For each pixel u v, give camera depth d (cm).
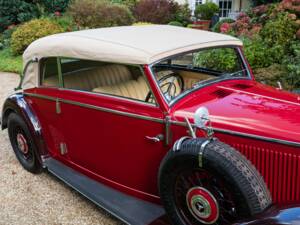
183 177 254
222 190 238
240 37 788
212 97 297
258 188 224
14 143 441
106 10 1192
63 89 351
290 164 237
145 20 1268
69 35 356
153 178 297
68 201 367
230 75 343
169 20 1305
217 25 1115
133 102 292
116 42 308
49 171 397
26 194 383
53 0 1499
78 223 330
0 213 351
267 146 243
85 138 343
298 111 266
